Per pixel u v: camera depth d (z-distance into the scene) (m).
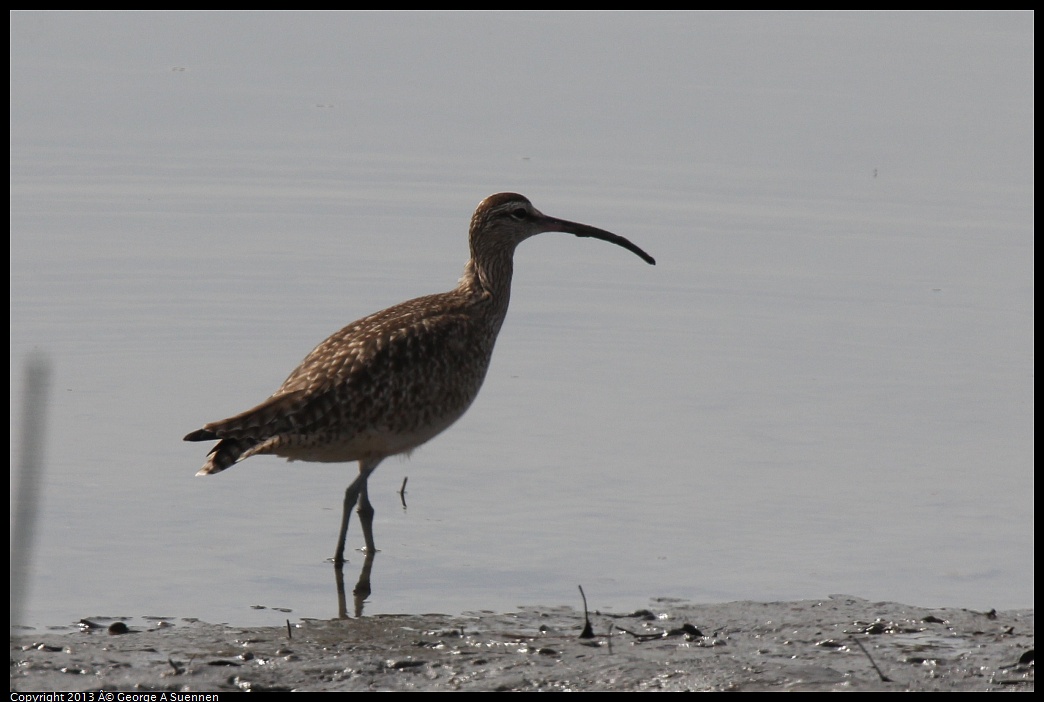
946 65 27.47
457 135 24.34
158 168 22.78
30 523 5.91
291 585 11.10
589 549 11.89
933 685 9.03
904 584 11.20
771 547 11.93
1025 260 20.16
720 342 17.66
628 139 24.23
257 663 9.39
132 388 15.79
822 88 26.41
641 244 20.77
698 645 9.84
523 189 22.33
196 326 17.83
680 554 11.78
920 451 14.22
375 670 9.27
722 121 25.00
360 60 28.00
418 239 20.75
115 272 19.27
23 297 18.44
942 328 18.00
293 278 19.38
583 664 9.40
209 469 11.11
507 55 28.31
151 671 9.20
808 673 9.20
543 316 18.48
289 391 11.62
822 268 19.95
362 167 23.03
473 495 13.13
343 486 13.43
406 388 11.91
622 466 13.79
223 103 25.48
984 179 22.66
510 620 10.38
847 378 16.42
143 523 12.27
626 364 16.91
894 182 22.64
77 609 10.47
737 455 14.08
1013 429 14.84
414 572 11.41
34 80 26.16
